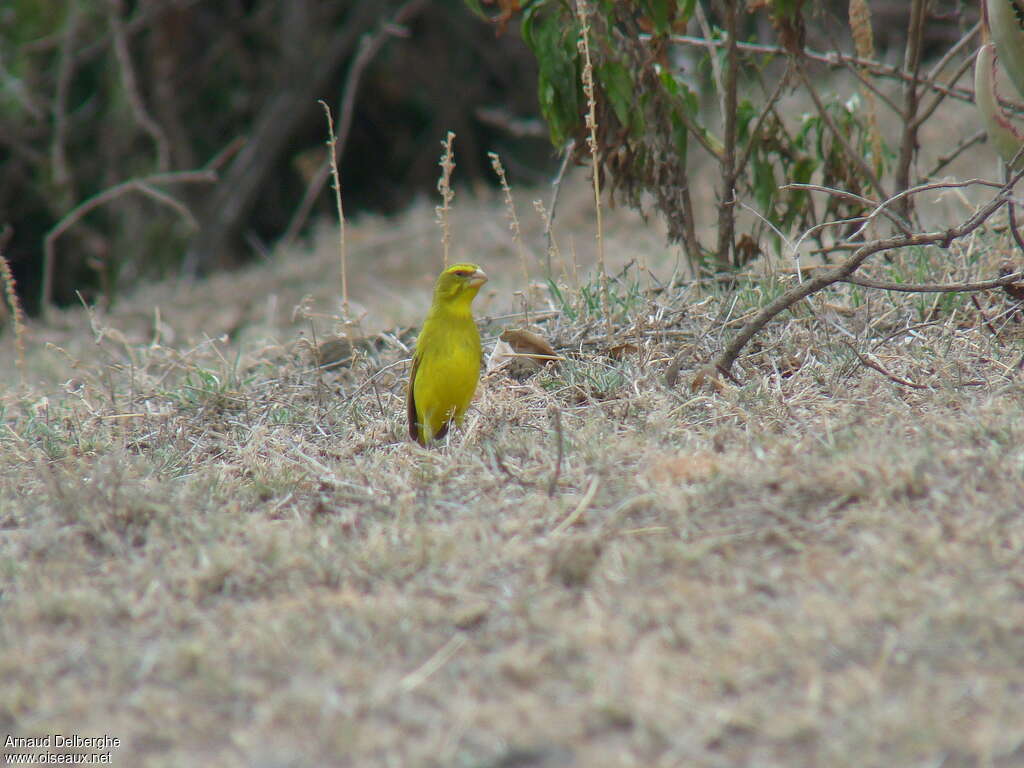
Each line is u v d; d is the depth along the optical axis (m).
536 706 5.27
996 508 6.82
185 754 5.14
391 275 26.16
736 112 12.62
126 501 8.02
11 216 34.59
